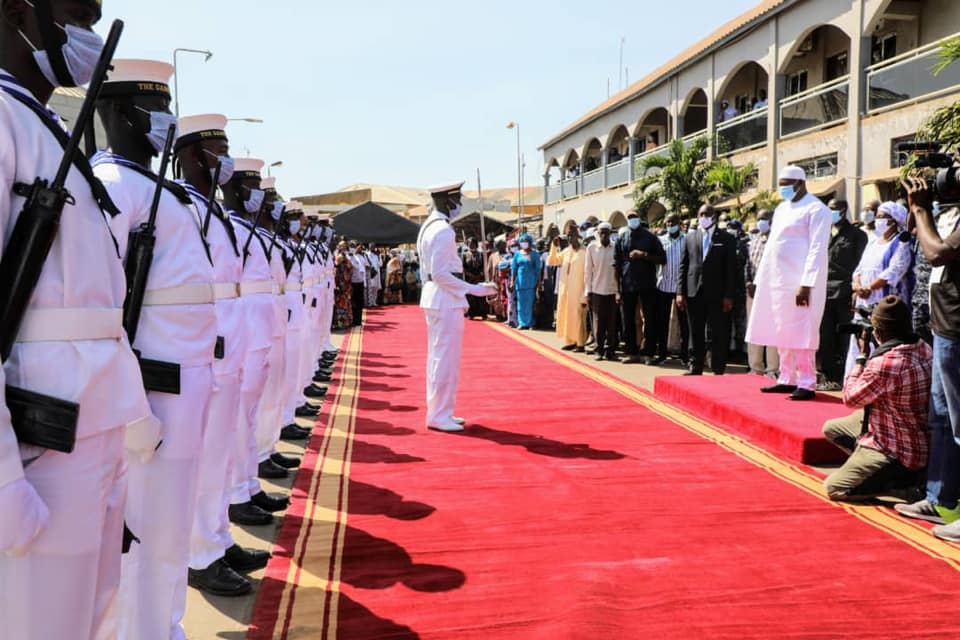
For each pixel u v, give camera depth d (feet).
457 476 16.55
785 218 20.77
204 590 11.20
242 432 13.96
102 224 6.24
